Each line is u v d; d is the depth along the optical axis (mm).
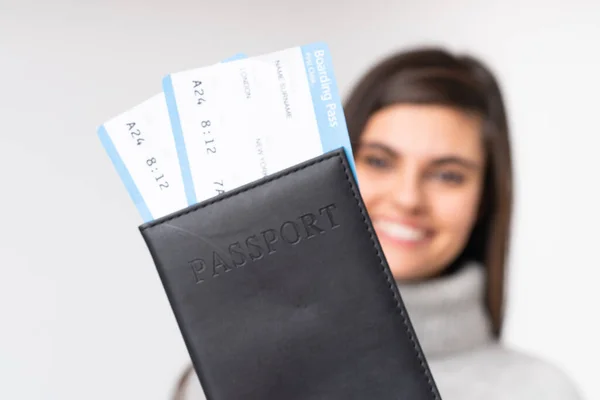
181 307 385
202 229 387
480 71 618
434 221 620
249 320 384
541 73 614
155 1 619
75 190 622
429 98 613
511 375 627
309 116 410
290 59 411
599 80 609
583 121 613
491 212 624
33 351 625
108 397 628
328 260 384
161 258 387
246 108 409
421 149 615
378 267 385
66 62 614
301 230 385
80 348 628
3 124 611
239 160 408
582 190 616
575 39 610
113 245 627
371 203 618
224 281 384
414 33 619
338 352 381
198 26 623
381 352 381
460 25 616
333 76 412
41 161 617
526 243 625
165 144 407
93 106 619
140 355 629
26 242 619
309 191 387
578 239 618
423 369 383
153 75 622
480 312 631
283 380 381
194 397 626
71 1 611
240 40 627
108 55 618
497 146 619
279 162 408
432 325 628
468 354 629
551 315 627
